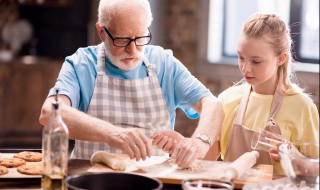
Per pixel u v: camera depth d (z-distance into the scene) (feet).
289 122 7.25
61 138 5.74
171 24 19.25
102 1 7.29
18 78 20.21
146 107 7.83
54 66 20.48
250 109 7.51
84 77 7.64
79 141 7.71
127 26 7.05
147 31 7.32
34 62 20.30
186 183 5.47
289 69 7.39
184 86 7.92
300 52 16.16
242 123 7.50
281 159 5.86
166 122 8.04
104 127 6.49
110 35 7.17
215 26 18.31
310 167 5.73
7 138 20.31
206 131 7.02
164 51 8.21
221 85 17.81
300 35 16.08
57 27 22.76
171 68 8.04
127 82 7.76
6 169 6.38
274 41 7.02
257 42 6.93
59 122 5.77
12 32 22.18
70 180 5.41
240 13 17.89
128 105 7.78
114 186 5.61
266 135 6.64
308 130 7.25
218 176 6.20
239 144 7.32
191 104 7.86
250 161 6.38
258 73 7.04
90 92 7.65
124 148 6.28
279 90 7.37
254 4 17.48
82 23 22.68
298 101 7.30
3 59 20.11
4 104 20.16
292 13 16.22
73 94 7.35
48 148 5.74
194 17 18.65
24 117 20.43
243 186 5.92
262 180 6.10
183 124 18.66
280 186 5.76
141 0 7.17
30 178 6.18
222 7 18.24
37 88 20.42
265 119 7.35
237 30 18.06
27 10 22.71
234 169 6.06
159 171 6.34
